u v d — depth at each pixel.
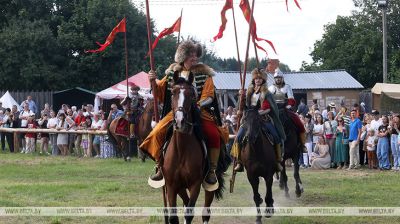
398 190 13.84
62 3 44.28
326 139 19.55
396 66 42.00
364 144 19.28
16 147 25.77
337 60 46.12
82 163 20.45
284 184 12.80
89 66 42.09
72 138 24.42
